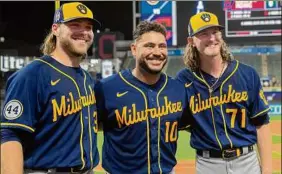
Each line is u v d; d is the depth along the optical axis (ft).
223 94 12.87
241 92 12.85
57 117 10.39
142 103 11.82
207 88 12.93
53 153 10.41
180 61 73.46
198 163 13.32
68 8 10.79
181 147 35.29
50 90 10.41
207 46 12.64
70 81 10.70
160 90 12.10
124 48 76.48
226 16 67.15
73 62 10.98
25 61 66.59
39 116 10.42
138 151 11.74
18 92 10.20
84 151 10.69
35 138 10.44
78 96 10.72
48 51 11.22
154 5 67.00
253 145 13.14
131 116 11.73
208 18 12.64
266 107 13.08
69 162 10.44
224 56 13.10
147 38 11.55
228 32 67.46
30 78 10.29
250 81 12.96
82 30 10.84
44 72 10.47
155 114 11.84
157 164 11.79
